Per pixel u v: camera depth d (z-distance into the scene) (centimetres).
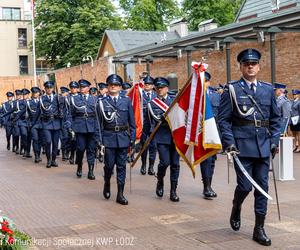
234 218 716
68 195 1028
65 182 1198
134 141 946
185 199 955
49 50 5019
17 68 6016
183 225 762
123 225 772
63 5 4881
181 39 2122
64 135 1577
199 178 1195
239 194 684
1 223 543
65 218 827
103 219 814
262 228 667
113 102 937
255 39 1925
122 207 899
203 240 680
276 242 666
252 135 669
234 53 2144
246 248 643
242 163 673
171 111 910
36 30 5050
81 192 1060
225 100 679
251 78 678
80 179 1243
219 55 2227
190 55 2241
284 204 885
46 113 1484
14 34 5997
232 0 5000
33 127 1605
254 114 671
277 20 1661
